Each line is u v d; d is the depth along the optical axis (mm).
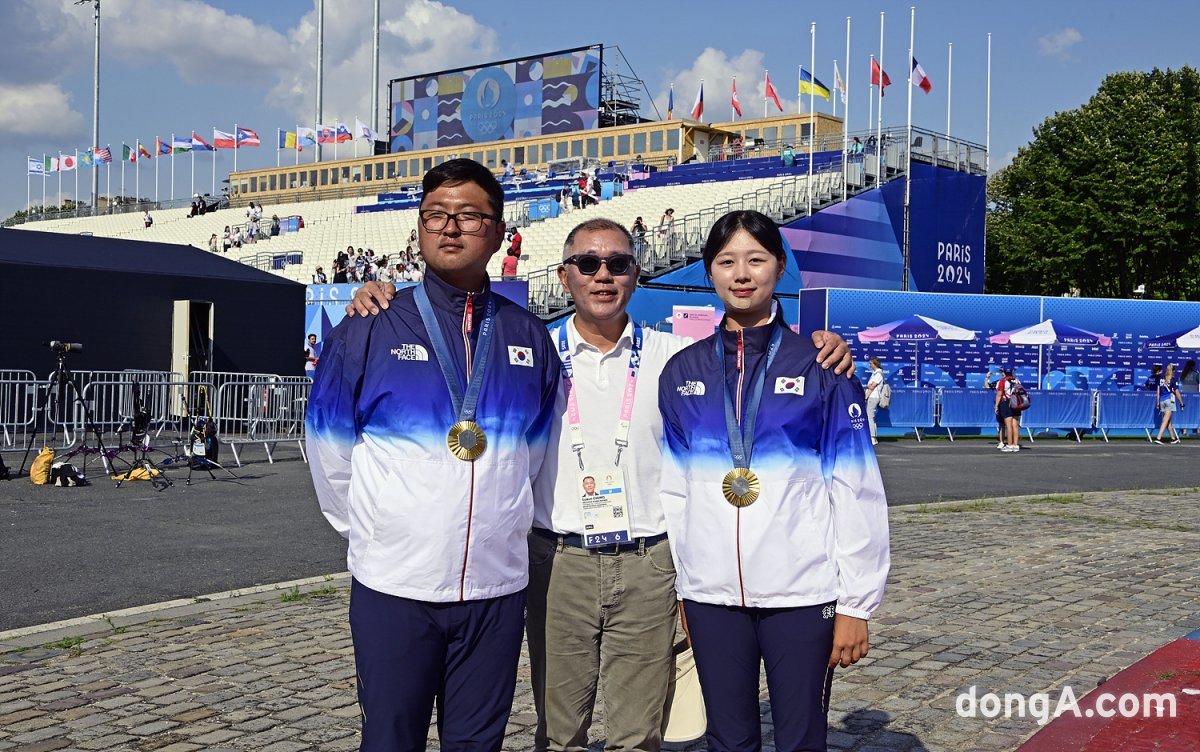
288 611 6980
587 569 3609
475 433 3131
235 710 4996
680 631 3742
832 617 3209
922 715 4957
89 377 20891
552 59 59312
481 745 3205
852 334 24438
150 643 6160
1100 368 26016
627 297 3643
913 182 35250
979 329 25297
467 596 3125
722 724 3279
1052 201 44438
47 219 72750
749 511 3199
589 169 50469
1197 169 41812
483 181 3246
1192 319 26281
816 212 31891
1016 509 12391
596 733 4793
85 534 9883
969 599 7422
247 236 49500
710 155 51469
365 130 63656
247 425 16891
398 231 44062
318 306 26234
